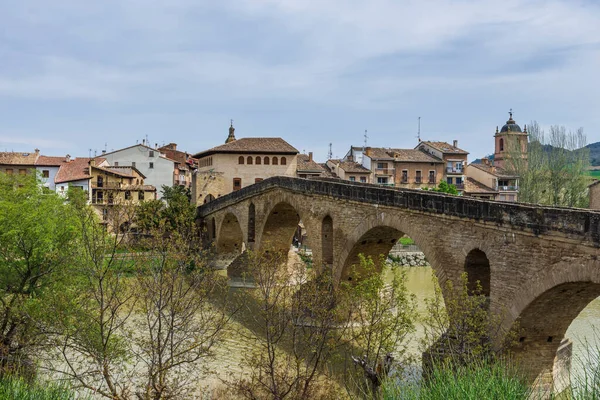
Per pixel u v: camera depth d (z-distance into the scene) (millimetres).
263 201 49625
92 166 71312
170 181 90875
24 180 30219
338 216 35781
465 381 11758
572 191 70438
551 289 20188
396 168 84125
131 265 24016
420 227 27594
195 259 27922
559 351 23922
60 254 26203
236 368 28188
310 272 29344
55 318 22391
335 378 24625
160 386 19266
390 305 23781
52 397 16016
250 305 39875
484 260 24844
